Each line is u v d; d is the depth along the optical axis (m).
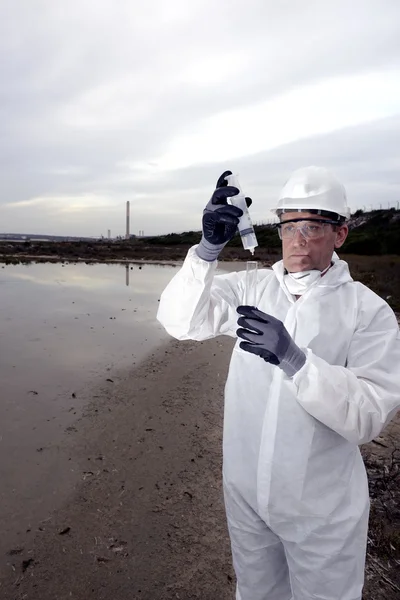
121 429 4.38
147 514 3.06
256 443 1.65
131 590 2.42
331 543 1.56
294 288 1.63
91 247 52.09
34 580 2.49
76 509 3.11
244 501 1.74
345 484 1.60
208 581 2.48
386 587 2.36
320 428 1.54
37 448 3.96
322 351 1.53
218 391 5.50
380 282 14.78
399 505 3.00
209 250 1.57
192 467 3.66
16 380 5.73
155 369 6.40
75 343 7.78
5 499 3.21
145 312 11.15
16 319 9.76
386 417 1.39
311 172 1.56
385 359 1.45
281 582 1.85
